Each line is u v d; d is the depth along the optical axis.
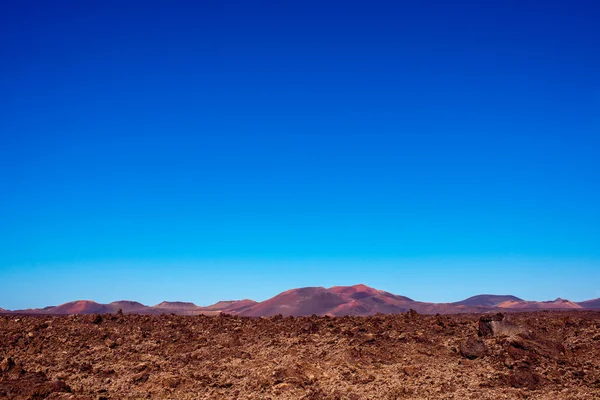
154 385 19.97
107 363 22.66
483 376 20.91
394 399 18.64
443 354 23.69
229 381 20.34
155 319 30.03
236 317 31.52
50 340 25.36
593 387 19.69
